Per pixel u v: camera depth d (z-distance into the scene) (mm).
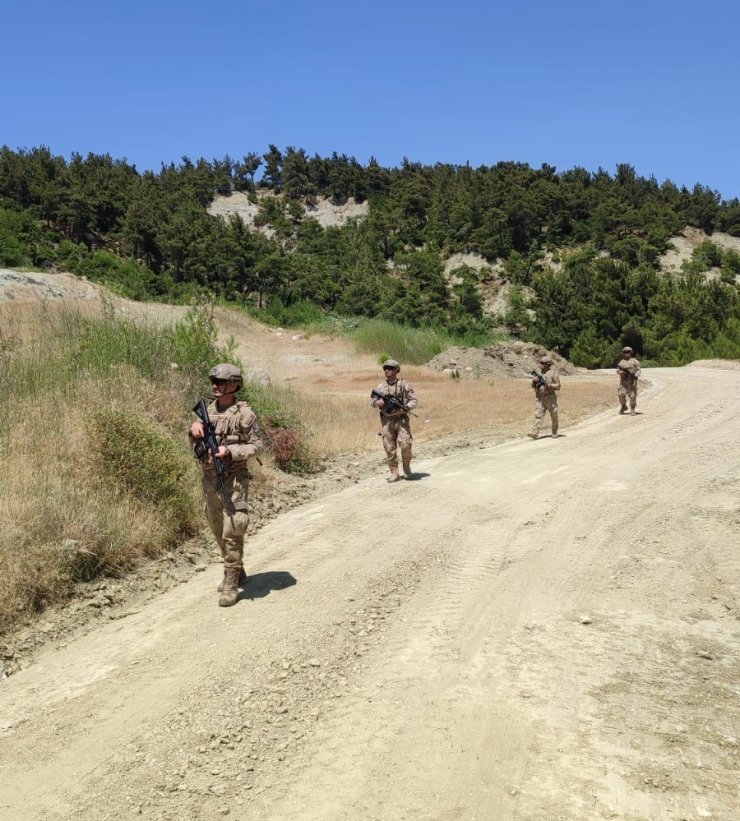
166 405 10516
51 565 5828
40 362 10648
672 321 63344
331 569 6406
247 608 5508
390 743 3574
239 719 3859
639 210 132875
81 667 4629
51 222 93750
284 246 114250
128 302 28078
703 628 5070
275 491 9672
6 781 3379
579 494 9227
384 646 4789
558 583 6016
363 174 145625
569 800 3074
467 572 6348
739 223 138250
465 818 2969
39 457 7602
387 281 89125
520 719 3789
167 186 136500
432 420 18406
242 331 44594
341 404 20875
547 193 131625
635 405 19125
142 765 3463
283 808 3084
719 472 9961
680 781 3201
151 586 6207
